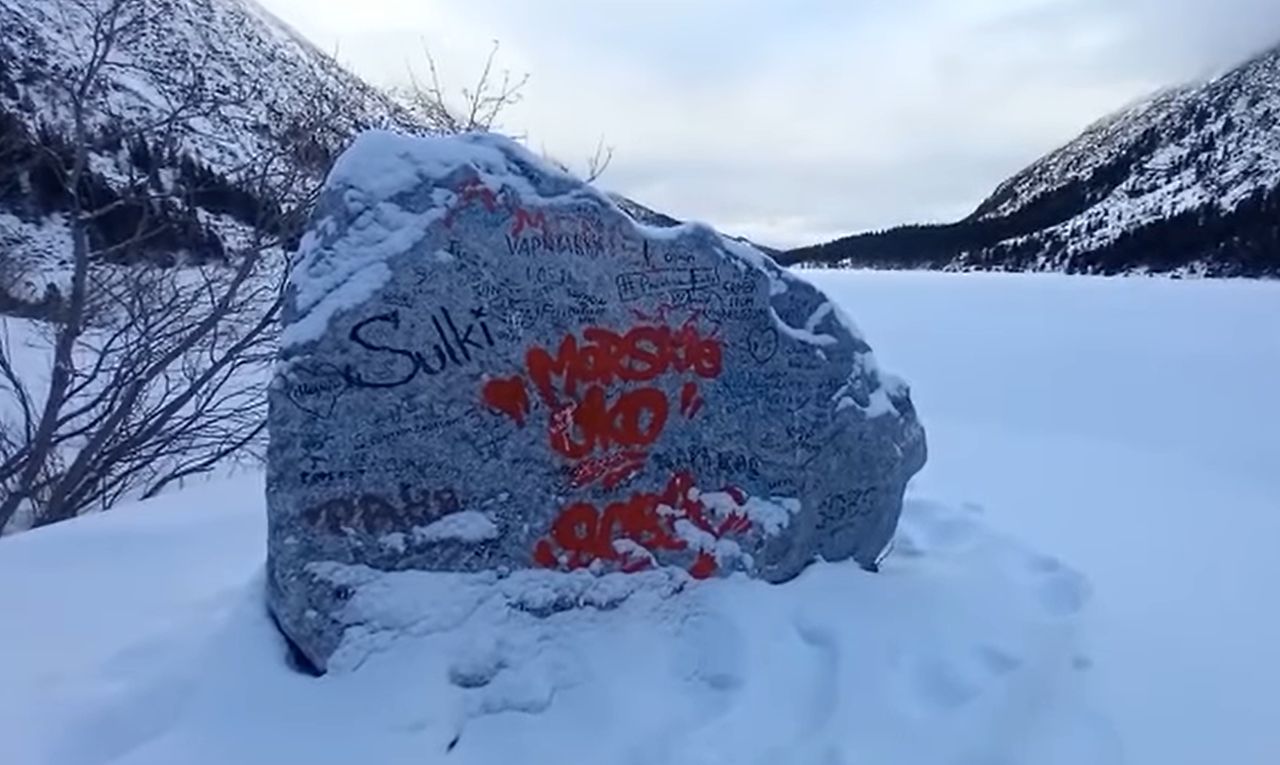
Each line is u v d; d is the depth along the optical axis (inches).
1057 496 248.2
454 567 132.6
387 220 131.0
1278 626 159.0
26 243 306.2
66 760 110.8
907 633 140.4
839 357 154.3
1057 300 774.5
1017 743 120.0
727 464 147.3
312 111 299.9
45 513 253.8
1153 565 190.5
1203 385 419.2
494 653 127.6
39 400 322.3
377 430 129.3
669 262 143.1
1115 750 120.6
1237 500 244.8
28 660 130.0
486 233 133.3
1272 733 126.3
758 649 133.6
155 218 289.6
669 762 113.3
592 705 123.6
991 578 163.9
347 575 128.0
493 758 114.7
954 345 537.0
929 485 259.8
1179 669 142.4
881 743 118.0
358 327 127.8
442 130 328.8
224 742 113.3
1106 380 435.2
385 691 121.0
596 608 136.7
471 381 132.9
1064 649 143.8
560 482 137.3
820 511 154.6
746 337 147.9
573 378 137.6
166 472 306.5
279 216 271.0
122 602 150.5
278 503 126.6
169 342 323.3
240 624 130.9
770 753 116.0
